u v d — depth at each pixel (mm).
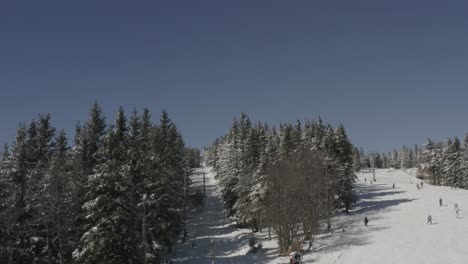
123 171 36031
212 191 113188
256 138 67125
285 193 49500
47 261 37094
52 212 37344
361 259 40812
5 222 34500
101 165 36250
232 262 47688
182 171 64812
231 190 70812
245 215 62094
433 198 74125
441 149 121000
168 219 47375
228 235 64312
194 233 67250
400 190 88438
